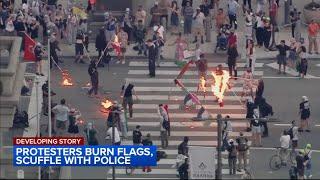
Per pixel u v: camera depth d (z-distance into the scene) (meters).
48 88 145.38
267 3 179.00
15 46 138.62
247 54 166.50
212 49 173.62
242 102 159.12
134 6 179.62
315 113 157.88
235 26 176.75
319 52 174.50
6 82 132.25
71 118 149.25
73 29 173.75
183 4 177.38
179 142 150.38
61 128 149.75
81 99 159.75
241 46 174.88
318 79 167.50
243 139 142.88
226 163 144.50
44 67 166.88
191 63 167.75
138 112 157.50
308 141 150.62
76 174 132.00
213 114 156.25
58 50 169.00
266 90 163.88
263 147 149.12
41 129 150.75
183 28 177.38
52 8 175.00
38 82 154.75
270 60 172.25
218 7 179.12
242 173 141.88
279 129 153.62
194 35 175.12
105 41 169.00
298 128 151.88
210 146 148.88
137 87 163.75
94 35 178.12
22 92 157.12
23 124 149.88
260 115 152.38
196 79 165.12
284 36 178.12
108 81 165.12
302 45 167.38
